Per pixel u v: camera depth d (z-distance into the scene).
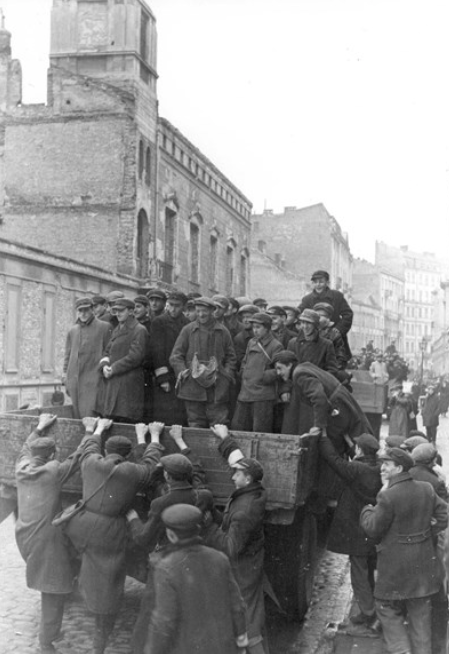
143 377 7.88
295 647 6.33
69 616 6.84
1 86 30.86
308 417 7.07
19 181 30.61
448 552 5.17
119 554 5.68
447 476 13.58
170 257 34.47
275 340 7.59
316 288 10.24
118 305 7.64
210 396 7.66
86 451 5.92
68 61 30.52
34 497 5.95
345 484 6.71
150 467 5.90
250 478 5.62
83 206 30.11
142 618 4.38
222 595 4.29
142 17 31.31
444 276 136.38
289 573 6.54
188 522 4.30
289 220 68.88
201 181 38.41
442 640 6.25
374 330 102.38
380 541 5.89
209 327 7.74
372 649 6.19
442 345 69.38
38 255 22.33
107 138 30.00
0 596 7.41
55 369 23.72
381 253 125.19
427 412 20.70
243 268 48.72
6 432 6.74
